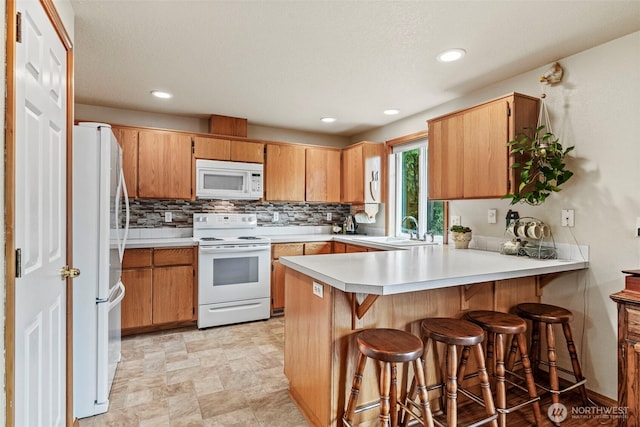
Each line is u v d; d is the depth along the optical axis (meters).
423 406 1.49
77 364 1.88
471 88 2.90
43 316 1.29
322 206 4.68
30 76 1.15
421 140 3.67
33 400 1.18
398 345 1.47
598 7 1.74
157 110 3.59
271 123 4.12
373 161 4.08
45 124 1.31
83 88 2.94
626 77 2.01
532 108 2.40
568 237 2.27
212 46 2.19
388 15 1.83
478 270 1.83
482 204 2.89
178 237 3.80
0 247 0.96
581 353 2.21
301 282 2.00
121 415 1.92
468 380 2.06
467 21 1.88
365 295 1.67
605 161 2.09
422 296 1.92
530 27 1.93
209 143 3.66
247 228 4.13
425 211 3.72
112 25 1.94
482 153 2.49
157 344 2.94
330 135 4.73
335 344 1.67
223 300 3.44
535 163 2.29
